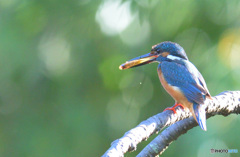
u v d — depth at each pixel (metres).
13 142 13.31
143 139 6.10
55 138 12.88
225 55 10.77
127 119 13.12
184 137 11.09
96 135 13.01
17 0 12.14
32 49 12.52
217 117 10.81
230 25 11.03
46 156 12.76
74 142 12.82
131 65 8.88
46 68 12.92
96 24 11.84
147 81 12.84
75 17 11.98
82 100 13.19
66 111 13.04
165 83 8.65
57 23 12.20
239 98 7.47
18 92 13.32
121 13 10.97
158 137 6.87
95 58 12.65
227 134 10.64
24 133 13.20
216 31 11.20
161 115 6.60
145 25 11.94
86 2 11.73
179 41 11.92
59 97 13.22
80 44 12.30
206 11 10.90
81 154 12.82
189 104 7.56
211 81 10.52
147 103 13.05
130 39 12.20
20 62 12.29
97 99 13.27
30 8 12.05
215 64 10.72
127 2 10.64
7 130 13.49
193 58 11.48
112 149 5.59
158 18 11.03
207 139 10.70
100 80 13.08
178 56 8.98
